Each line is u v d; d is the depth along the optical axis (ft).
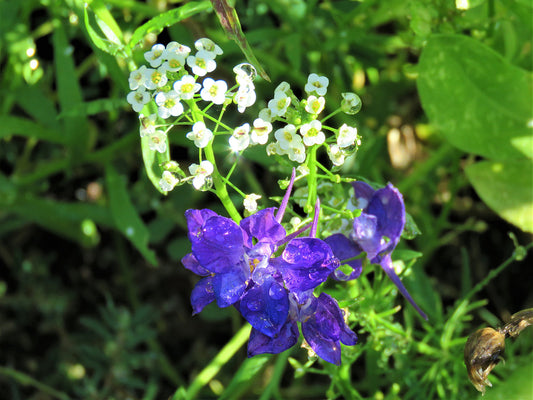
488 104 0.72
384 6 0.81
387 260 0.52
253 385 0.81
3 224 0.90
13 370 0.89
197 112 0.48
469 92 0.72
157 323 0.95
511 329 0.53
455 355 0.66
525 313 0.53
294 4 0.83
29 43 0.80
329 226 0.53
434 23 0.71
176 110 0.47
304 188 0.55
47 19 0.95
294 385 0.87
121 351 0.83
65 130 0.83
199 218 0.44
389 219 0.51
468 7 0.70
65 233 0.91
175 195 0.91
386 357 0.63
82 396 0.86
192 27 0.80
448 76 0.72
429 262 0.95
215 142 0.82
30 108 0.83
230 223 0.43
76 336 0.91
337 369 0.63
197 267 0.47
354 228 0.51
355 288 0.59
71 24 0.82
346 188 0.62
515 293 0.93
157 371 0.91
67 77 0.77
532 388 0.58
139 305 0.93
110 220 0.86
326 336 0.45
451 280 0.95
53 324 0.91
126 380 0.82
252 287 0.44
